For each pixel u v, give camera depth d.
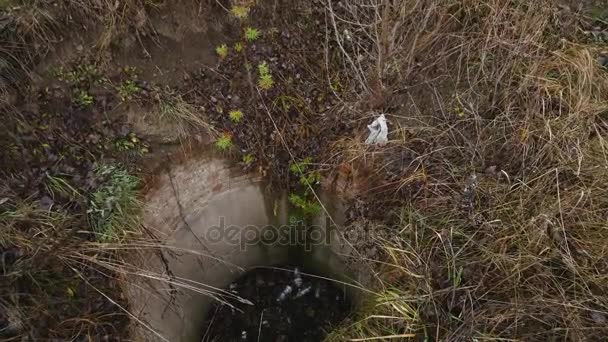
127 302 3.91
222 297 5.46
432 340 3.58
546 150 4.07
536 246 3.70
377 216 4.33
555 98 4.34
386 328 3.74
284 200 4.96
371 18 4.85
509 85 4.40
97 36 4.20
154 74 4.43
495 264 3.70
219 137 4.51
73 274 3.68
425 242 3.97
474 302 3.62
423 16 4.60
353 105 4.65
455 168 4.19
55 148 3.99
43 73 4.05
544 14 4.60
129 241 3.96
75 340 3.56
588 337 3.39
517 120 4.27
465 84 4.62
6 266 3.45
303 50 4.84
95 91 4.21
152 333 4.09
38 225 3.67
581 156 3.92
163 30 4.41
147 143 4.32
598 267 3.64
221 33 4.63
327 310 5.33
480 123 4.30
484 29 4.63
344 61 4.85
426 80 4.65
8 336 3.31
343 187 4.59
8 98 3.87
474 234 3.85
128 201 4.06
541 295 3.53
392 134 4.52
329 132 4.68
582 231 3.75
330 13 4.71
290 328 5.30
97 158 4.13
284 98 4.71
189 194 4.57
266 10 4.71
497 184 4.05
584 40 4.79
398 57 4.61
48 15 3.97
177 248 4.55
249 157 4.66
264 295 5.55
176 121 4.39
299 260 5.61
